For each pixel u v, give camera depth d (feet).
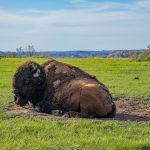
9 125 39.27
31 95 48.73
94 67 154.20
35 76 48.21
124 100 62.28
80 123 40.27
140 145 33.50
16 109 49.52
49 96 47.39
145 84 87.76
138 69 144.97
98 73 123.75
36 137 35.78
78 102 45.03
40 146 32.73
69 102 45.65
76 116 44.70
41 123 40.42
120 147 33.04
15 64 171.94
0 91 70.59
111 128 39.63
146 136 37.09
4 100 56.18
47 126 39.09
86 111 44.70
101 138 35.50
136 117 48.24
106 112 44.88
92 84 45.19
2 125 39.17
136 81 94.99
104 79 100.78
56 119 42.96
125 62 197.06
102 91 44.91
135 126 40.93
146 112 52.70
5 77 104.73
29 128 38.32
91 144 33.63
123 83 89.25
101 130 38.60
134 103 59.77
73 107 45.55
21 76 48.96
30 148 32.24
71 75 47.16
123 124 41.60
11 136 35.88
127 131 38.65
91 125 39.91
